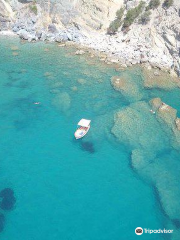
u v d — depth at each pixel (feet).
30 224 176.04
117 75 290.97
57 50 322.96
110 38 329.72
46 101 257.75
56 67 297.94
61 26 346.33
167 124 240.73
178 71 293.02
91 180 201.05
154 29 319.88
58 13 343.87
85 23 341.41
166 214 185.57
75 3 344.49
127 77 288.10
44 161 210.59
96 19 337.31
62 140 225.56
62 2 339.36
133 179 203.41
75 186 196.75
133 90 273.75
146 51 312.91
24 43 330.34
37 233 172.04
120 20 333.83
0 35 338.34
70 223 177.68
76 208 185.06
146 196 194.39
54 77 284.82
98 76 289.12
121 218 182.09
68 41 336.49
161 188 198.39
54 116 244.22
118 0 341.21
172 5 313.94
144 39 322.55
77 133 228.63
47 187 195.11
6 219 177.37
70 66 300.61
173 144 227.20
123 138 228.84
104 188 196.95
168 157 218.18
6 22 343.26
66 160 212.23
